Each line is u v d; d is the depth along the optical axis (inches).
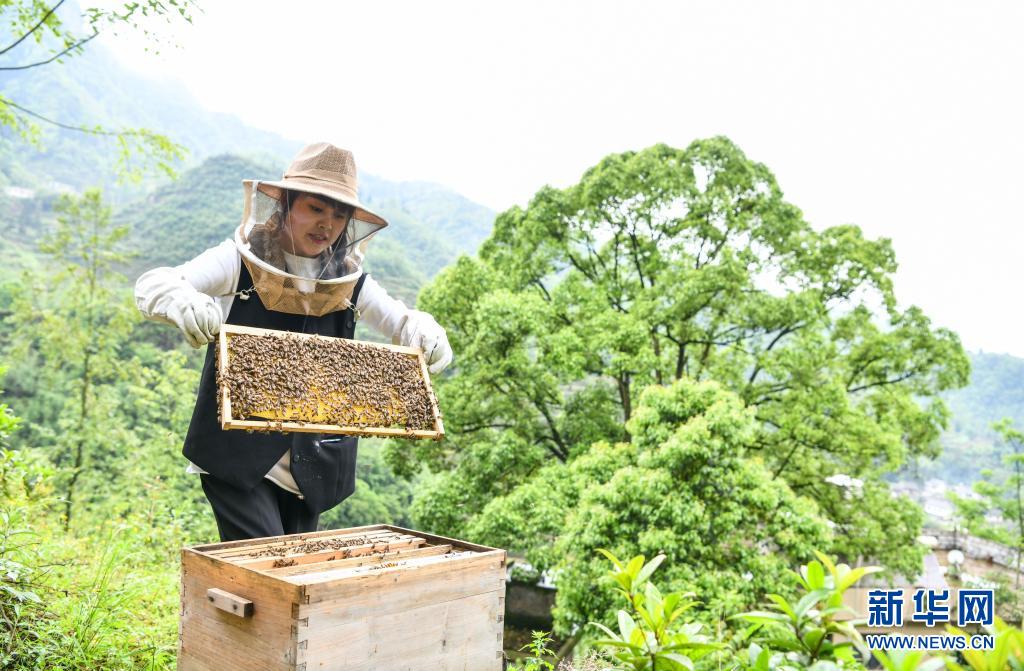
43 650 116.0
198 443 111.6
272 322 116.0
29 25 228.8
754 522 409.1
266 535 113.8
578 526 413.4
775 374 637.3
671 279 641.6
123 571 187.5
